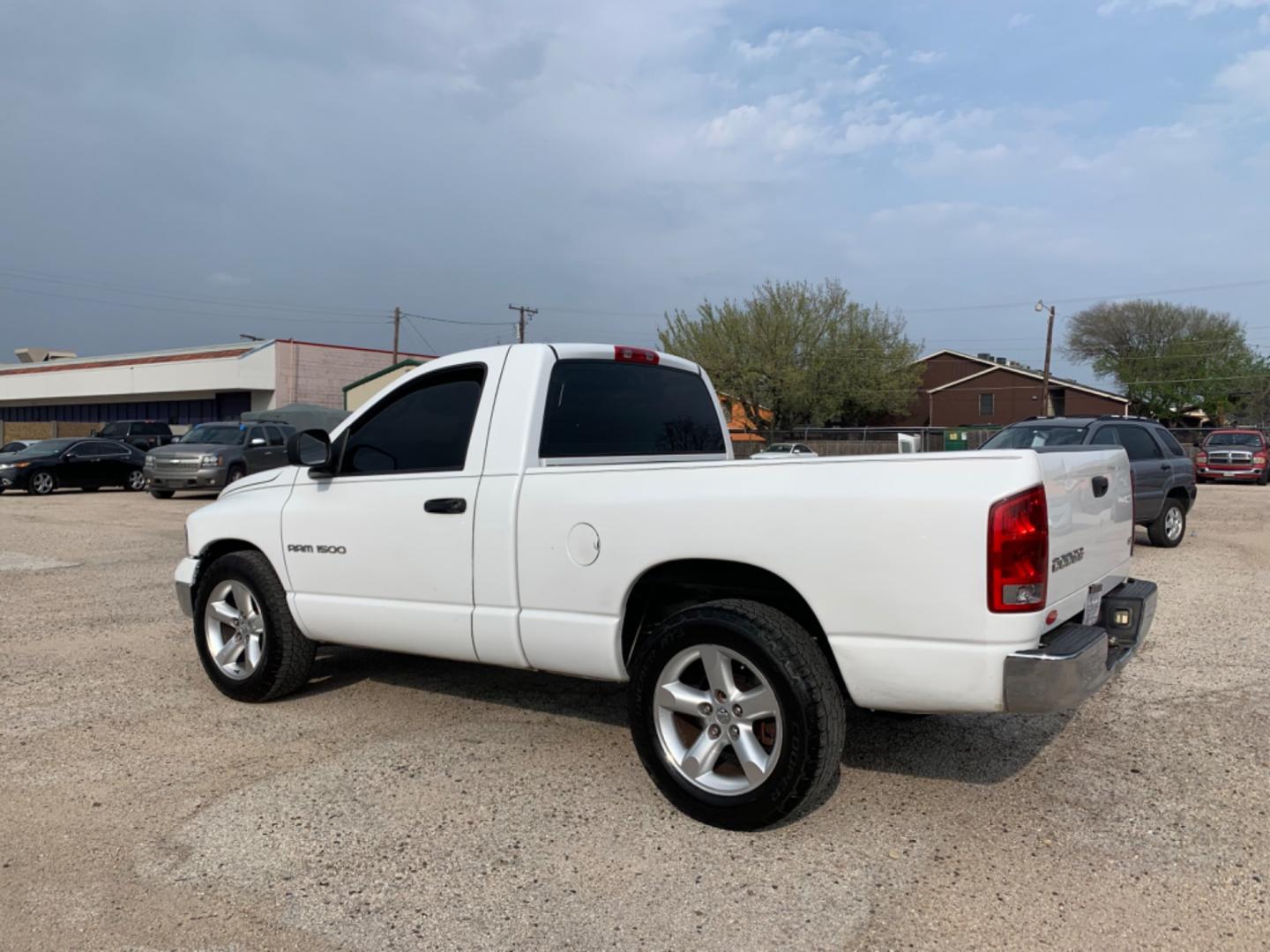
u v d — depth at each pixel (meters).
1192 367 61.97
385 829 3.57
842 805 3.78
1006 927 2.88
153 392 49.00
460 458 4.39
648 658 3.69
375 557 4.57
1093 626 3.76
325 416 34.72
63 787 3.98
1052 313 49.47
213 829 3.58
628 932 2.87
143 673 5.82
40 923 2.92
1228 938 2.82
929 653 3.20
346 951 2.78
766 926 2.89
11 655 6.27
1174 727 4.73
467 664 6.04
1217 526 14.41
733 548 3.51
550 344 4.50
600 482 3.88
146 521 15.49
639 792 3.93
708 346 49.38
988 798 3.85
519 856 3.36
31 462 21.55
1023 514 3.11
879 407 51.22
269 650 5.02
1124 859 3.32
